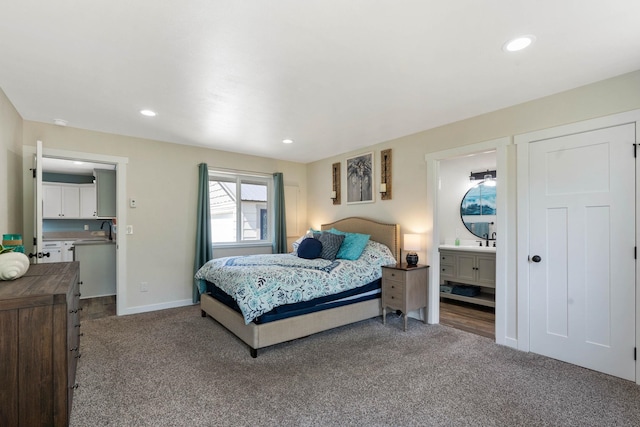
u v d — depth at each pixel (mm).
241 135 4125
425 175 3902
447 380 2430
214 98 2883
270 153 5203
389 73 2400
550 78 2496
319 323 3271
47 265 2482
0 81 2521
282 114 3322
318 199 5711
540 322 2895
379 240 4328
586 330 2627
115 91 2721
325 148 4848
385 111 3238
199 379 2438
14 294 1511
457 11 1670
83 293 5047
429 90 2719
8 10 1647
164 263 4414
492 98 2904
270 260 3852
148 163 4293
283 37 1915
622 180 2441
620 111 2441
